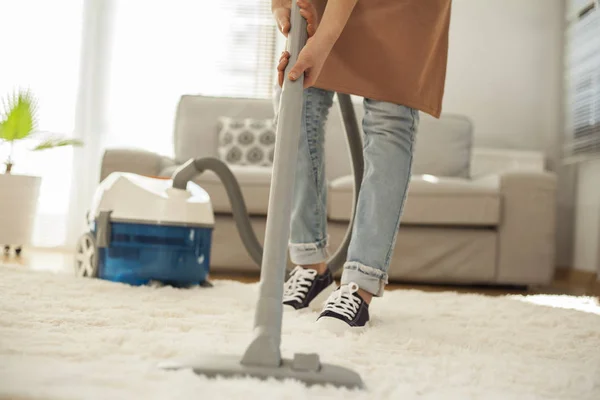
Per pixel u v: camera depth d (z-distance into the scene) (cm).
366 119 138
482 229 315
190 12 467
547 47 438
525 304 188
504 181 313
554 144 434
